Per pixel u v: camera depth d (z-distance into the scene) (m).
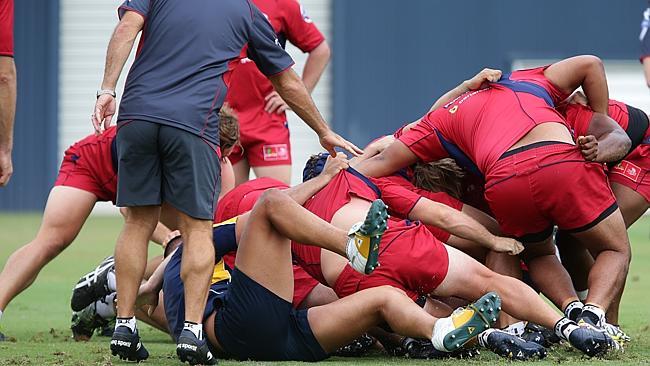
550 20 75.69
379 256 17.86
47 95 77.56
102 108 17.34
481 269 18.02
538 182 18.42
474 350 17.97
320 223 16.86
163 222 21.33
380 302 17.02
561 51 75.81
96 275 20.62
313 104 18.95
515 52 76.00
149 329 23.42
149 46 17.62
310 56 32.12
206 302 17.36
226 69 17.73
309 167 20.58
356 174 19.09
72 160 21.69
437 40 76.38
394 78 76.62
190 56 17.47
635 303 26.33
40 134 77.62
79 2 78.75
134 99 17.28
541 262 19.67
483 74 20.31
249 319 17.11
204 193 17.25
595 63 20.45
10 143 22.14
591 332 17.16
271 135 30.31
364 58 76.69
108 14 78.81
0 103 21.89
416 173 20.50
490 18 76.00
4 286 20.98
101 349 19.33
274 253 17.06
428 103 76.62
